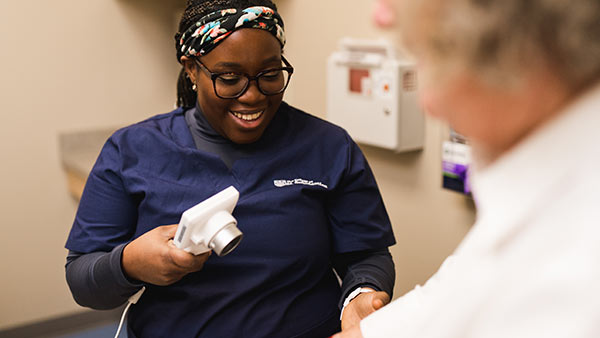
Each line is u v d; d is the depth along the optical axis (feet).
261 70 3.54
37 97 8.32
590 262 1.28
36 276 8.72
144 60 8.91
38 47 8.23
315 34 7.63
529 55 1.30
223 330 3.53
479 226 1.57
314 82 7.78
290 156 3.84
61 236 8.78
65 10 8.30
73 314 9.04
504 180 1.50
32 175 8.46
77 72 8.50
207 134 3.86
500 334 1.41
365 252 4.09
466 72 1.36
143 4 8.76
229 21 3.42
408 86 6.17
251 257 3.60
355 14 6.81
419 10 1.38
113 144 3.82
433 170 6.38
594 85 1.37
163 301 3.63
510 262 1.45
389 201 7.13
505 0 1.27
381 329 2.22
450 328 1.58
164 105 9.17
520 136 1.49
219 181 3.73
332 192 3.92
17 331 8.71
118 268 3.42
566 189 1.39
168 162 3.75
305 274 3.71
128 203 3.80
